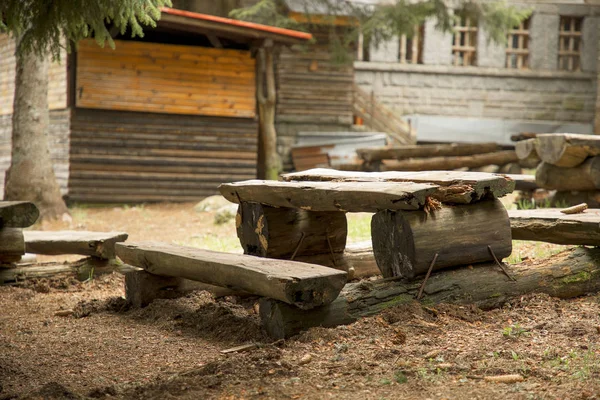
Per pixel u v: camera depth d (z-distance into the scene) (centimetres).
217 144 1761
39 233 856
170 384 418
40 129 1412
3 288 765
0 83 1939
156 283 656
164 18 1465
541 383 399
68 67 1650
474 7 2206
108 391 415
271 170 1791
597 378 399
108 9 712
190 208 1627
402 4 2119
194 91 1709
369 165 1822
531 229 632
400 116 2405
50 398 402
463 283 564
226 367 447
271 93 1769
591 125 2530
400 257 550
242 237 680
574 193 1030
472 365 434
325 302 500
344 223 681
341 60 2119
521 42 2525
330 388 404
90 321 625
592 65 2541
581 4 2523
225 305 634
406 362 442
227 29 1548
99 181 1677
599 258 607
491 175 576
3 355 514
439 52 2461
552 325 512
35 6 718
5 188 1410
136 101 1666
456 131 2414
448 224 550
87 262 820
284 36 1625
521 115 2509
